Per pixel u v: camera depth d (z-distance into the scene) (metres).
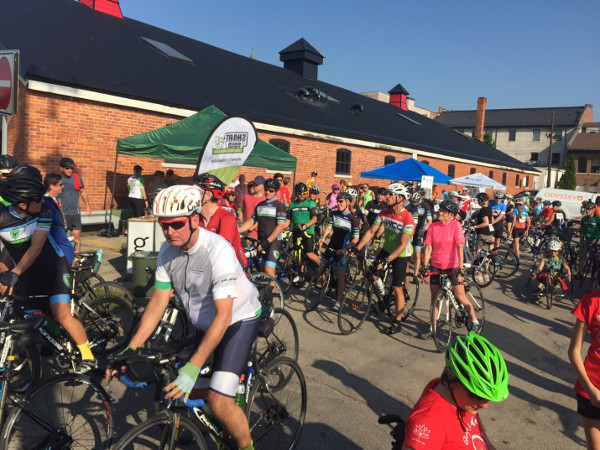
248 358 2.86
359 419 3.71
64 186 7.52
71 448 2.90
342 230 6.35
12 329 2.75
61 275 3.39
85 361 3.28
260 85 19.45
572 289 8.55
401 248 5.40
